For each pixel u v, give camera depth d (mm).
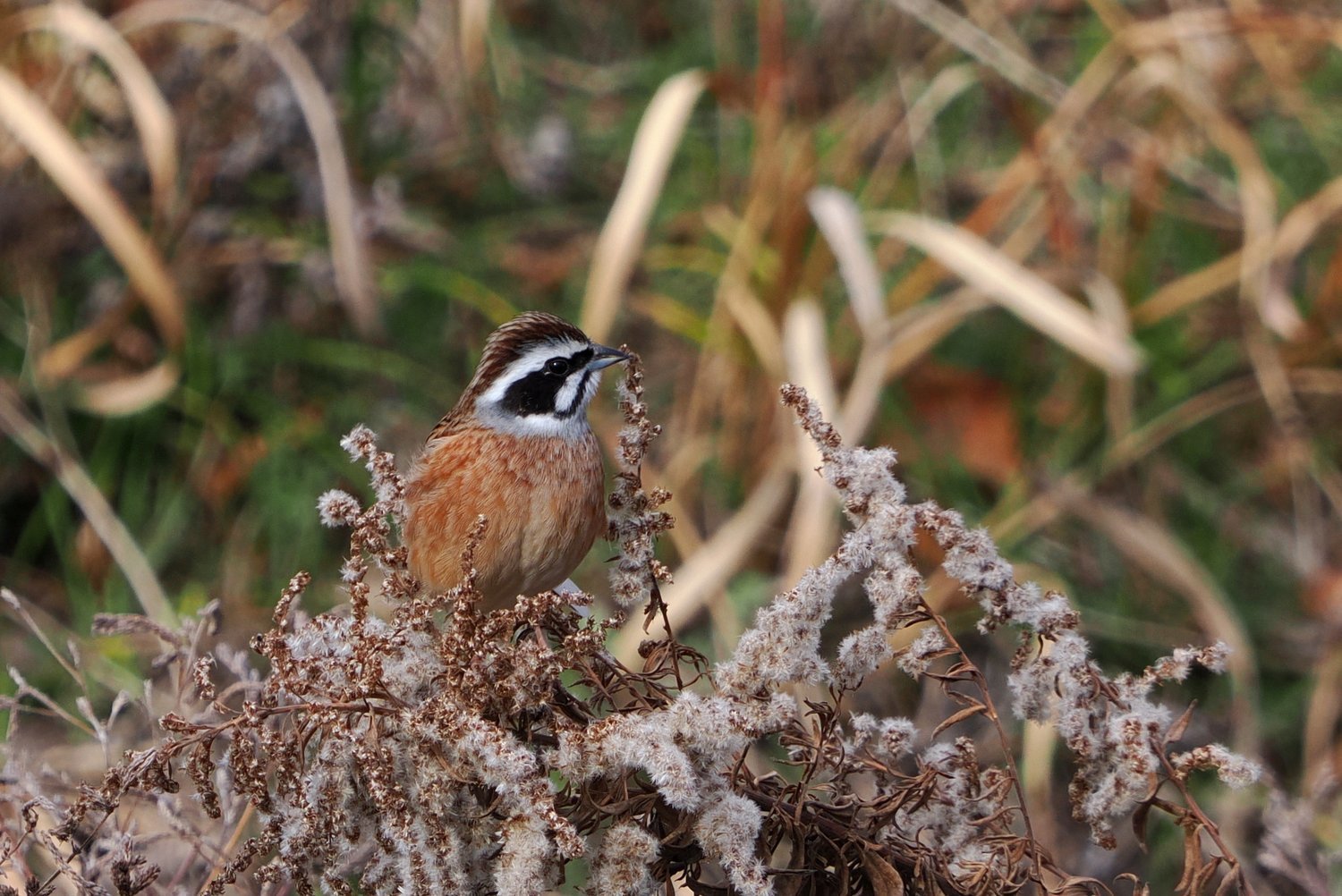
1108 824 4902
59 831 4852
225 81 12492
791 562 10125
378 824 4785
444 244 12367
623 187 11188
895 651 5117
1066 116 12117
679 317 11922
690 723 4516
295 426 11289
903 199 12766
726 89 11969
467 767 4574
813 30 13250
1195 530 11562
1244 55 13180
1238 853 9320
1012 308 10727
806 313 10938
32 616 10242
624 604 5336
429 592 7496
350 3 12656
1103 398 11805
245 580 10758
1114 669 10953
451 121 12984
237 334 11648
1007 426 11719
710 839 4578
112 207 10852
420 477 7523
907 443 11570
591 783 4848
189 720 6301
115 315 11508
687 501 11242
